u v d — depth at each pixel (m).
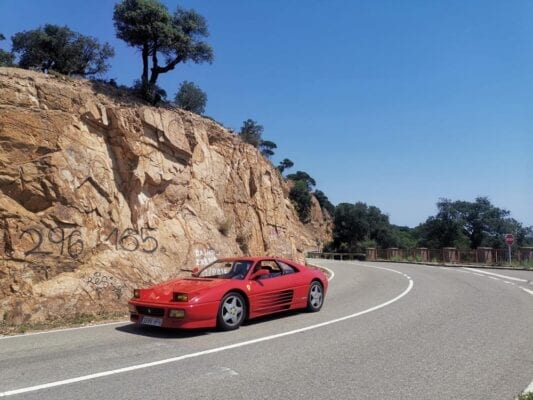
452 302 12.30
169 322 8.26
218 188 18.12
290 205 28.34
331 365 6.29
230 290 8.93
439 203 57.59
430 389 5.30
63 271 11.48
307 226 76.81
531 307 11.38
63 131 12.34
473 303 12.10
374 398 5.01
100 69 17.62
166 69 17.95
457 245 54.84
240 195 19.48
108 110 13.79
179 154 16.14
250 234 19.36
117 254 12.78
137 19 16.19
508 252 32.62
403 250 42.84
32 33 16.33
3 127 11.30
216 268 10.26
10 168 11.20
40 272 11.07
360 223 74.75
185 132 16.77
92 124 13.45
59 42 16.69
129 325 9.57
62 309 10.72
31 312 10.28
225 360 6.59
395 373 5.92
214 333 8.56
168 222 14.95
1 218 10.85
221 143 19.34
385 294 14.30
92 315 10.87
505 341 7.68
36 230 11.27
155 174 14.67
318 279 11.16
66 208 11.90
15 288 10.52
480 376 5.79
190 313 8.21
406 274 22.73
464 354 6.86
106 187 13.13
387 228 77.94
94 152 13.09
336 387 5.37
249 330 8.80
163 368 6.19
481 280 19.00
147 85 16.94
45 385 5.48
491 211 56.16
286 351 7.08
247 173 20.66
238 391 5.22
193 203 16.34
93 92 14.85
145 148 14.62
